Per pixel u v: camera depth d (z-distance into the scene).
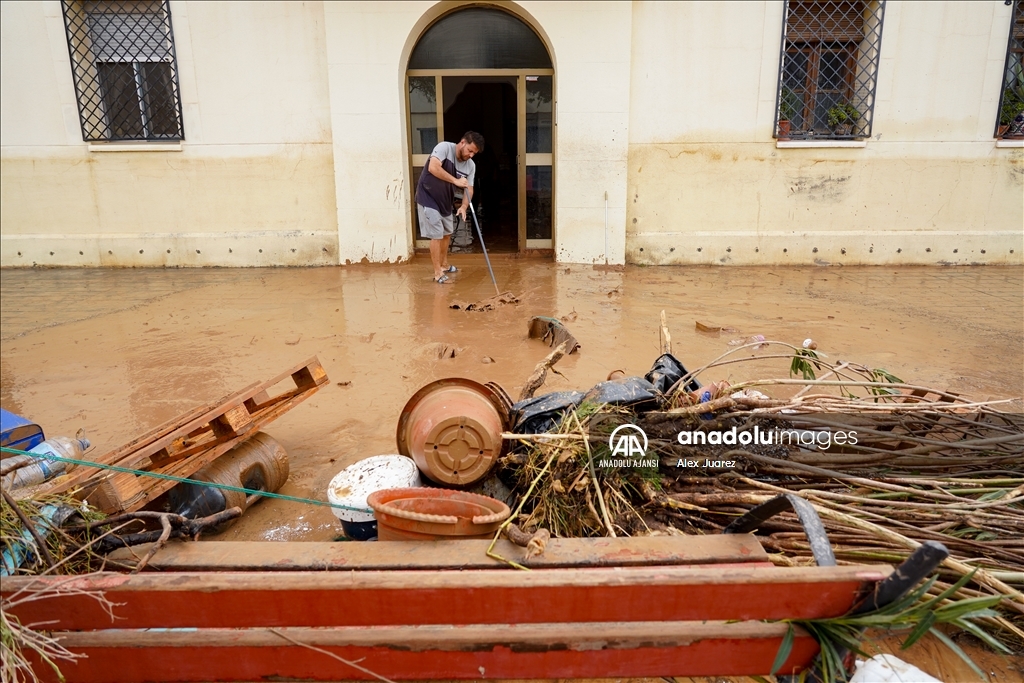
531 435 2.86
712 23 8.62
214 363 5.50
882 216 9.21
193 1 8.65
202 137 9.09
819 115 9.14
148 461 3.02
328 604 1.97
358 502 2.80
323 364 5.40
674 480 2.92
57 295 7.90
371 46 8.58
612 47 8.56
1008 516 2.69
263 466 3.36
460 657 2.06
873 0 8.59
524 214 9.73
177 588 1.94
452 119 11.62
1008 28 8.55
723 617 1.96
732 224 9.29
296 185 9.23
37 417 4.48
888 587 1.86
